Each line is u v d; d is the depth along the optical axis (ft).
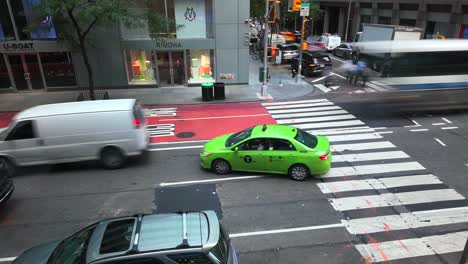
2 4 64.08
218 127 50.39
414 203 29.78
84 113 35.58
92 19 64.80
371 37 85.35
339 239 25.27
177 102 63.77
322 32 192.75
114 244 16.28
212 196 31.30
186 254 15.48
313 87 74.49
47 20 64.90
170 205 29.96
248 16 70.28
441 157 38.86
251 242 25.05
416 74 55.57
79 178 35.47
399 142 43.37
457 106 57.00
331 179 34.09
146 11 62.08
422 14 113.39
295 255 23.68
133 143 36.86
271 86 75.00
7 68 69.21
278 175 35.04
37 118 35.06
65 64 70.18
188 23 70.44
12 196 32.01
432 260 23.00
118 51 69.92
